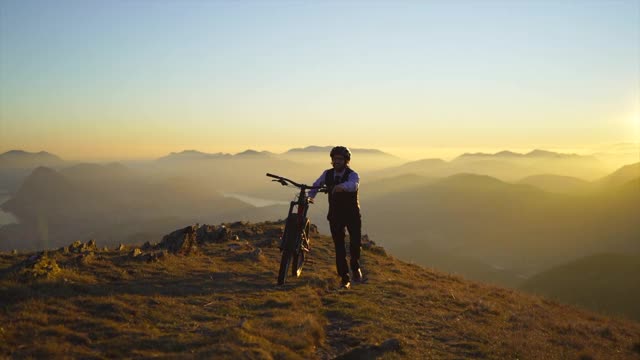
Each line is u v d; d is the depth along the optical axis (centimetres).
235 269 967
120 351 494
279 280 831
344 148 873
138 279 809
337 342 621
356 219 893
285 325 615
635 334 943
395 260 1480
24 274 711
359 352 562
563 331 851
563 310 1144
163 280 820
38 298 636
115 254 976
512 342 689
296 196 881
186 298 728
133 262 917
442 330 710
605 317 1149
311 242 1415
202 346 514
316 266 1116
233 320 626
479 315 855
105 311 620
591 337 834
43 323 554
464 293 1070
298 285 886
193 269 927
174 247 1083
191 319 629
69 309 615
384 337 637
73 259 866
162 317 621
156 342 521
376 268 1225
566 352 698
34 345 486
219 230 1319
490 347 651
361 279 1029
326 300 809
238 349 492
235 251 1157
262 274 947
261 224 1599
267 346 524
